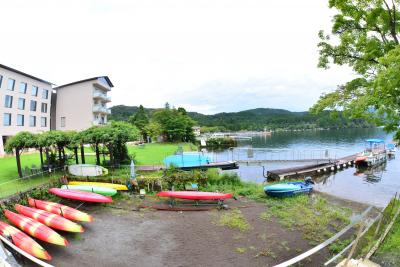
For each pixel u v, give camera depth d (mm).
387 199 18938
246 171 28969
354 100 11023
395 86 8453
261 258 9852
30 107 38781
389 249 7043
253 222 13297
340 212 15008
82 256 9820
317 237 11570
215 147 60531
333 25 12734
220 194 15859
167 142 58625
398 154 45031
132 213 14414
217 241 11203
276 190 17344
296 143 68312
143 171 22188
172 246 10734
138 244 10875
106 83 52125
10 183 16531
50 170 19094
